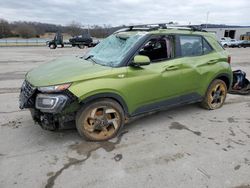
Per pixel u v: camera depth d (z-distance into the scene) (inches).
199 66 184.2
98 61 159.6
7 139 148.7
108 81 140.2
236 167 123.4
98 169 120.1
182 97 180.2
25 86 147.0
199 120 184.4
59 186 107.5
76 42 1282.0
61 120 136.9
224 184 110.3
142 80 153.0
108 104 144.6
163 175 115.9
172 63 167.9
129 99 150.8
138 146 143.1
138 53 153.3
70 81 131.8
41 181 110.6
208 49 195.8
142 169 120.6
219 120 185.5
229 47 1427.2
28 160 126.8
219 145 145.9
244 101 237.1
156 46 164.1
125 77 146.3
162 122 179.2
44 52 892.6
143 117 187.9
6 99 231.1
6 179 111.3
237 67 480.1
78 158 129.6
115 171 118.7
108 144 145.2
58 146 141.6
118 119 151.3
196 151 138.3
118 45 167.0
